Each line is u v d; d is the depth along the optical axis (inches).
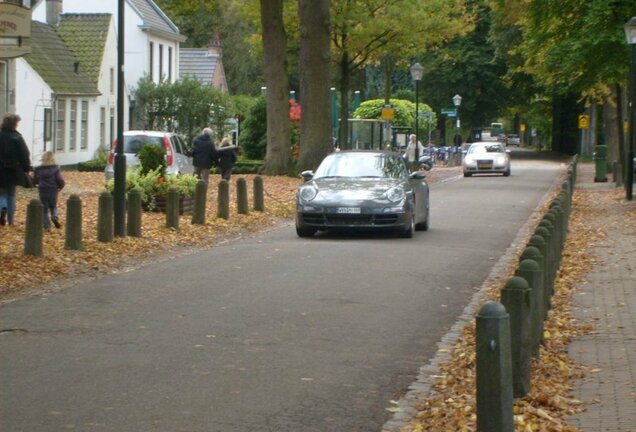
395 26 1861.5
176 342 427.2
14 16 843.4
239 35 3484.3
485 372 266.2
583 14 1241.4
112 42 2335.1
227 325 465.4
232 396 343.3
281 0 1620.3
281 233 925.2
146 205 1018.7
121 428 304.8
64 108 2037.4
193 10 1563.7
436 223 1019.9
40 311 498.3
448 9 1941.4
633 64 1188.5
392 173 897.5
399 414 328.8
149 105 2404.0
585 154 3139.8
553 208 663.8
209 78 3102.9
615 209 1186.6
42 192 820.0
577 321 486.9
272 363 393.1
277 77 1625.2
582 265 689.0
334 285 588.1
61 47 2167.8
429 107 3105.3
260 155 2230.6
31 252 657.6
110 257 697.0
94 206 1077.1
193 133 2416.3
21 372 373.4
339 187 861.8
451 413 323.0
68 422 310.2
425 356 415.2
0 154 811.4
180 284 587.2
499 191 1589.6
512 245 832.3
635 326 471.2
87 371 375.2
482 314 267.3
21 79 1865.2
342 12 1824.6
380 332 460.4
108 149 2251.5
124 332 447.5
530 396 333.4
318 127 1563.7
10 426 305.4
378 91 3459.6
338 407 334.6
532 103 3476.9
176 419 315.3
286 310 505.0
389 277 625.0
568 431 301.7
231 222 971.3
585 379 370.6
